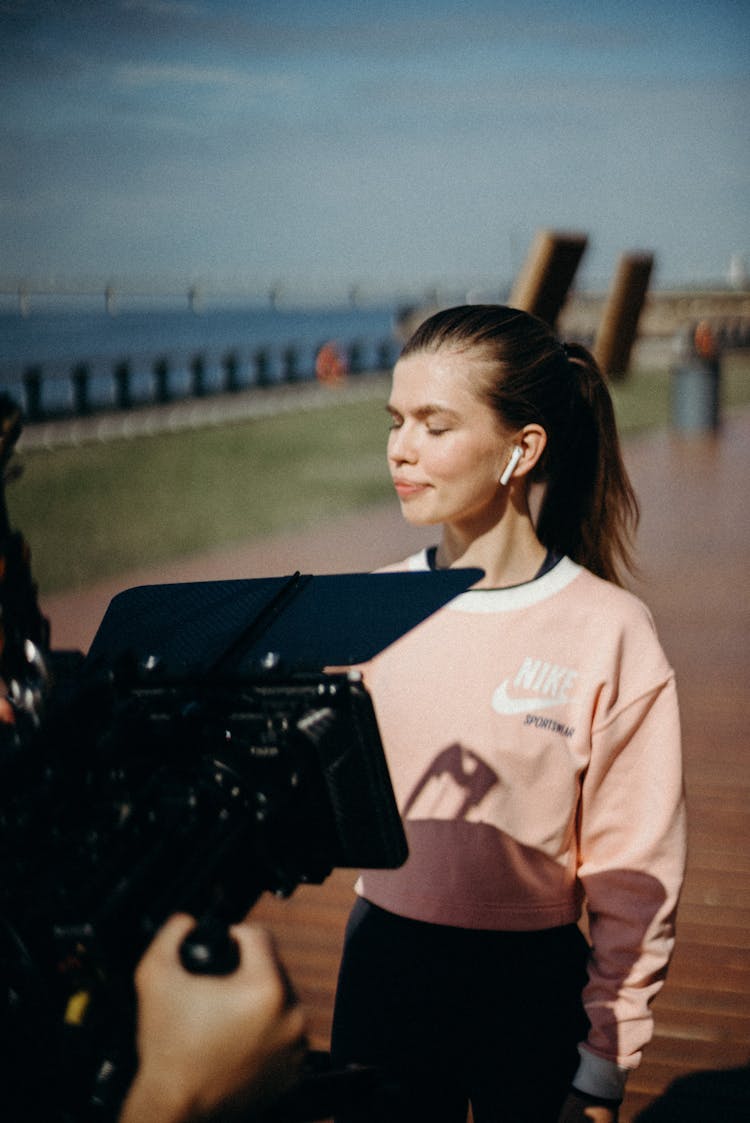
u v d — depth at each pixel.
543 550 1.54
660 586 7.73
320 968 3.05
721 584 7.79
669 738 1.41
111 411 19.31
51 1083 0.74
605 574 1.66
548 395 1.47
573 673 1.42
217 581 1.10
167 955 0.74
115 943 0.72
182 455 15.53
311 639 1.01
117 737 0.84
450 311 1.50
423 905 1.44
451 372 1.43
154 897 0.76
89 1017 0.74
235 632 1.02
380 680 1.51
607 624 1.44
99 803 0.82
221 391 22.88
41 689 0.86
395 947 1.47
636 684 1.42
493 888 1.42
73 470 14.04
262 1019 0.74
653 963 1.36
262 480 13.20
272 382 24.84
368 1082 0.95
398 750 1.47
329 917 3.35
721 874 3.59
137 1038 0.74
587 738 1.41
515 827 1.41
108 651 1.04
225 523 10.35
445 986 1.44
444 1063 1.46
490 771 1.42
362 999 1.50
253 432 18.31
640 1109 2.46
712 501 11.20
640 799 1.40
